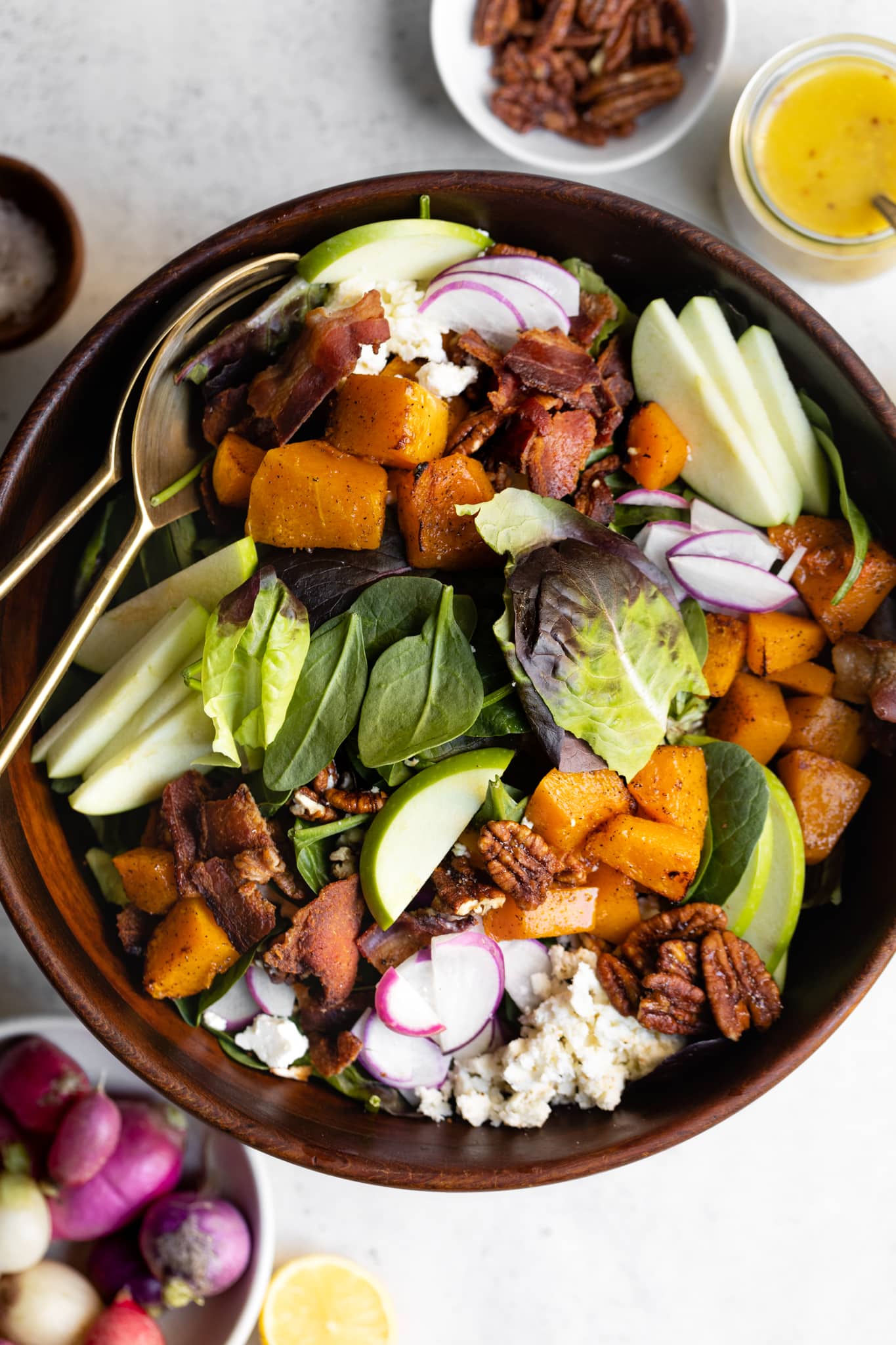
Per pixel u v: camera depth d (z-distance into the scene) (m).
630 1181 0.99
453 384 0.91
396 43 1.00
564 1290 0.99
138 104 1.00
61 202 0.97
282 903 0.91
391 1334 0.97
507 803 0.90
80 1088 0.95
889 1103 0.98
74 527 0.93
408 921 0.91
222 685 0.88
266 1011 0.91
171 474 0.91
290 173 1.00
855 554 0.91
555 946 0.92
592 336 0.92
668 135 0.98
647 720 0.89
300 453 0.89
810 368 0.91
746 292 0.90
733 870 0.91
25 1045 0.95
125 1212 0.96
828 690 0.93
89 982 0.88
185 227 0.99
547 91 0.98
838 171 0.97
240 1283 0.95
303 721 0.89
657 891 0.91
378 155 1.00
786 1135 0.98
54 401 0.88
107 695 0.91
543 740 0.89
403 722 0.88
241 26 1.00
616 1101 0.90
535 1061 0.91
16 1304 0.95
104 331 0.88
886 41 0.96
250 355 0.91
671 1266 0.99
